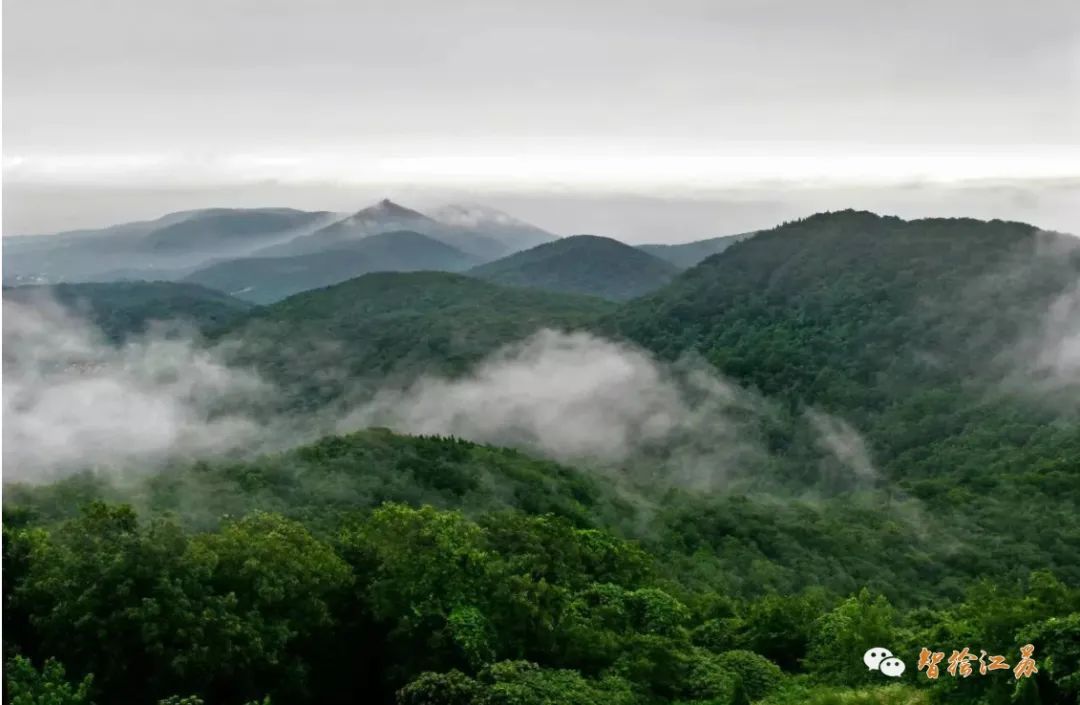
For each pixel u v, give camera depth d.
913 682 29.89
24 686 21.33
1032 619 27.88
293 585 28.97
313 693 29.91
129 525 28.66
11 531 29.27
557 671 28.23
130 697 25.25
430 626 29.92
